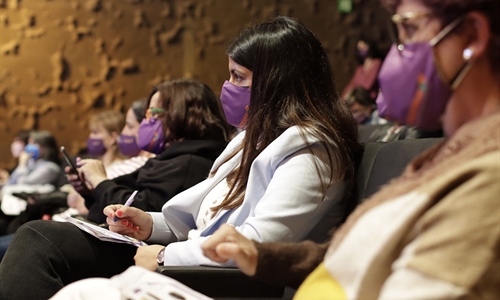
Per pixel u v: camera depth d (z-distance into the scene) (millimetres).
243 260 1104
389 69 967
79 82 6586
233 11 6852
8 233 3443
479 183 776
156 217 2055
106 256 1867
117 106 6668
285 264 1146
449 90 911
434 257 773
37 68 6488
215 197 1940
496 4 851
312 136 1671
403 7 943
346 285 896
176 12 6789
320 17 6961
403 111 967
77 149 6547
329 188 1671
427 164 904
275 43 1783
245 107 1899
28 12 6438
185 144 2449
